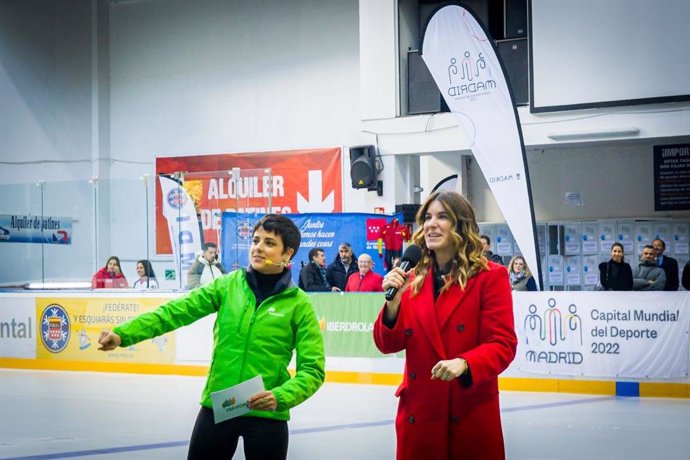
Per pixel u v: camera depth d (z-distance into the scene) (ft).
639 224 57.31
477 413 12.22
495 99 44.68
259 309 14.33
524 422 32.73
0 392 42.04
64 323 51.75
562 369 40.65
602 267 49.83
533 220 43.70
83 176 72.64
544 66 52.11
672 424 32.30
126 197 52.37
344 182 64.54
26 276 54.49
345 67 65.31
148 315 14.24
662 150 58.13
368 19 57.00
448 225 12.52
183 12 70.49
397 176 56.44
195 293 14.60
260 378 13.56
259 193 47.96
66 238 53.52
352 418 33.86
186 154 70.23
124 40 72.38
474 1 59.36
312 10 66.33
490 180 44.86
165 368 49.26
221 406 13.46
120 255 52.65
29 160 73.97
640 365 39.42
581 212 60.03
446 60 45.98
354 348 45.06
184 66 70.49
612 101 50.90
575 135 51.70
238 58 68.69
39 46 73.77
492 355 12.00
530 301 41.27
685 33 49.65
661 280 48.60
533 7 52.24
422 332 12.37
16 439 29.68
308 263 48.83
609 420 33.17
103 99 72.43
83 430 31.45
